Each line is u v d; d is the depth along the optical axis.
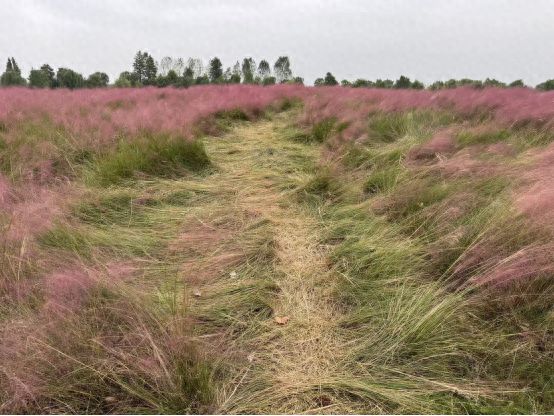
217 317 2.09
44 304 1.90
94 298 1.97
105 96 9.94
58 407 1.55
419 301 2.05
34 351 1.67
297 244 2.84
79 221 3.00
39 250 2.40
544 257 2.10
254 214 3.29
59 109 6.99
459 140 4.86
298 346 1.90
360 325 2.02
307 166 4.58
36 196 3.16
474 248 2.33
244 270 2.52
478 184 3.31
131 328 1.83
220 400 1.58
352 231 2.93
